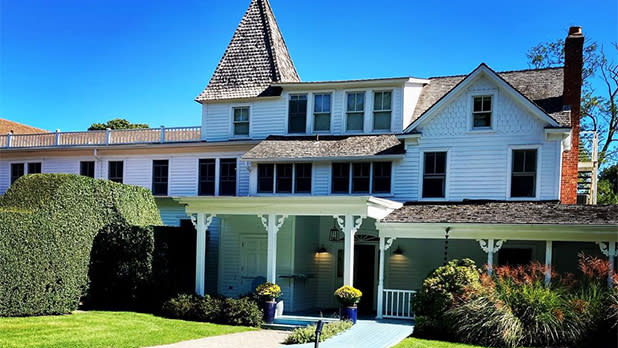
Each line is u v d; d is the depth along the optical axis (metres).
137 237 18.23
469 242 18.97
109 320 15.45
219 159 24.39
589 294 13.99
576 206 17.09
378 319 16.59
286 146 21.94
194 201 18.19
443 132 19.81
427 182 19.92
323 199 16.41
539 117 18.48
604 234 14.71
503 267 14.84
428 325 14.60
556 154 18.28
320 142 21.92
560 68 22.12
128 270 18.16
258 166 22.02
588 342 12.97
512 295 13.78
